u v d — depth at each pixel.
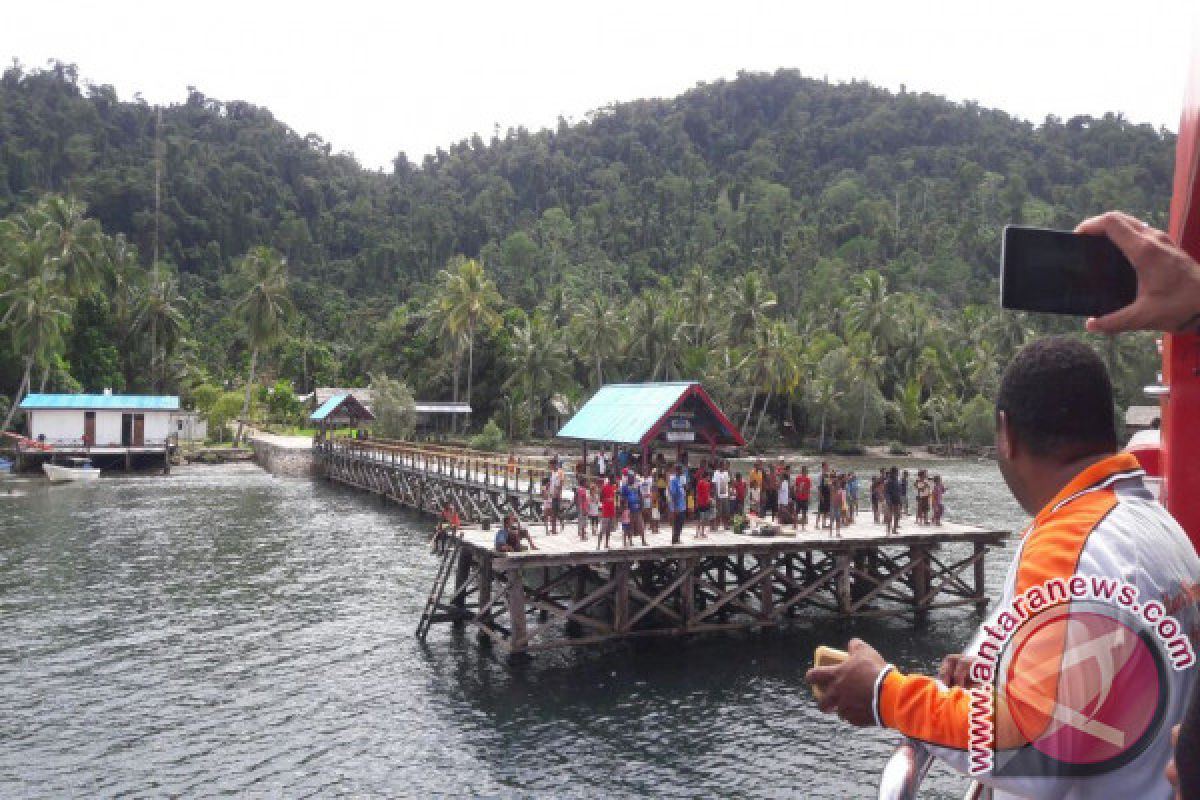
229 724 16.73
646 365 82.69
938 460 79.62
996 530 25.34
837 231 161.25
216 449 71.25
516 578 20.22
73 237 71.75
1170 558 1.69
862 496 49.19
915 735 1.70
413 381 85.94
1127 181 164.38
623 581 21.23
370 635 22.56
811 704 17.84
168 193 159.50
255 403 91.50
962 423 85.31
